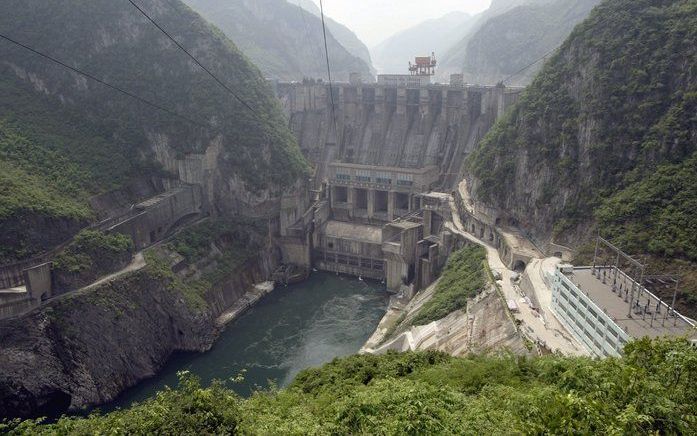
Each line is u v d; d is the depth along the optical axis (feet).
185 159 408.26
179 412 113.70
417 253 389.39
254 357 315.37
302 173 453.17
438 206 415.03
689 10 285.84
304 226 438.81
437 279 364.17
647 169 269.23
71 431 111.14
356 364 190.80
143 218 356.18
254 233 422.41
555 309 236.63
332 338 335.88
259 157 427.33
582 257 264.72
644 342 100.01
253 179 420.77
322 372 193.06
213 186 419.74
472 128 471.62
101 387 276.00
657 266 228.43
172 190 402.11
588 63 315.37
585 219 288.71
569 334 220.02
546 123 329.52
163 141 409.90
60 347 272.31
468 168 411.75
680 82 273.33
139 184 392.68
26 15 419.95
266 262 429.79
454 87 474.49
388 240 409.08
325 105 542.98
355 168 462.19
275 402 145.18
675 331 180.96
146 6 447.42
